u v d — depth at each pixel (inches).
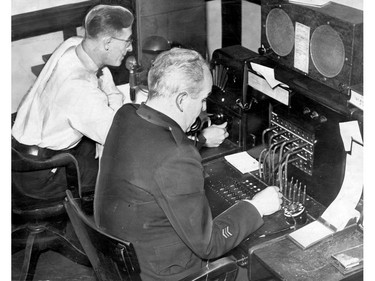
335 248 62.7
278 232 68.6
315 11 66.8
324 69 68.2
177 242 60.4
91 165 84.6
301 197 75.0
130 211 58.6
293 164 76.4
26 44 98.1
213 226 60.7
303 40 70.1
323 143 70.2
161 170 56.2
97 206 61.9
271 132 79.0
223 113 85.7
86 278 84.9
